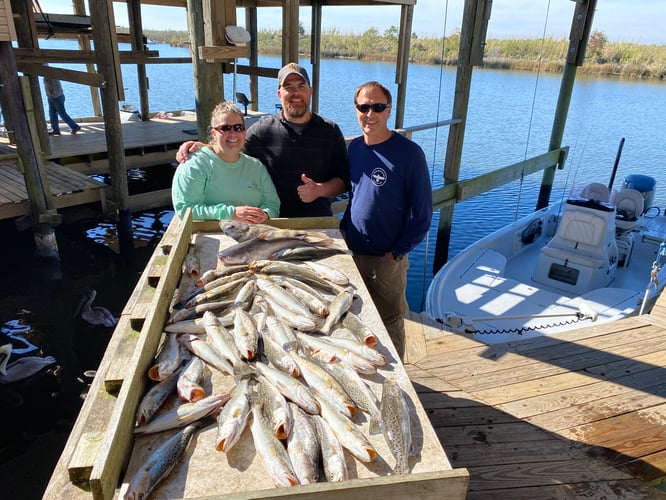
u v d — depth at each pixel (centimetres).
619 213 811
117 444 151
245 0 1380
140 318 229
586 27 1148
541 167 1186
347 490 138
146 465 151
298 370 200
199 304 248
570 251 686
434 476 143
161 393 184
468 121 2495
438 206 898
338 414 179
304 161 369
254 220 333
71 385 583
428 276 955
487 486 298
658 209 882
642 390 390
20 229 843
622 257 762
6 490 438
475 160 1730
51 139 1157
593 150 1967
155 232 1012
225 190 346
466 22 828
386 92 324
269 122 367
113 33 827
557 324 552
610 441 336
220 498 132
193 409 175
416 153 333
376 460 162
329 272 278
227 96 2728
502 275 696
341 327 237
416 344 455
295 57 744
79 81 852
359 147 351
